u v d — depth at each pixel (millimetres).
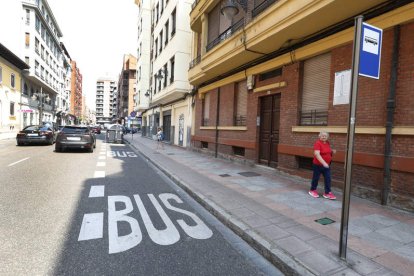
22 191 6141
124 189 6727
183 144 18172
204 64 12094
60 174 8219
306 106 7840
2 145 16922
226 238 4133
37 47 38750
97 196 5961
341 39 6441
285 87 8477
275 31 7230
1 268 3012
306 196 6148
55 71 51906
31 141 16797
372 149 5699
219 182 7547
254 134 10062
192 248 3734
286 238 3877
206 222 4781
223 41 10180
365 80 5902
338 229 4234
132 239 3891
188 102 17250
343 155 6352
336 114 6621
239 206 5371
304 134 7621
